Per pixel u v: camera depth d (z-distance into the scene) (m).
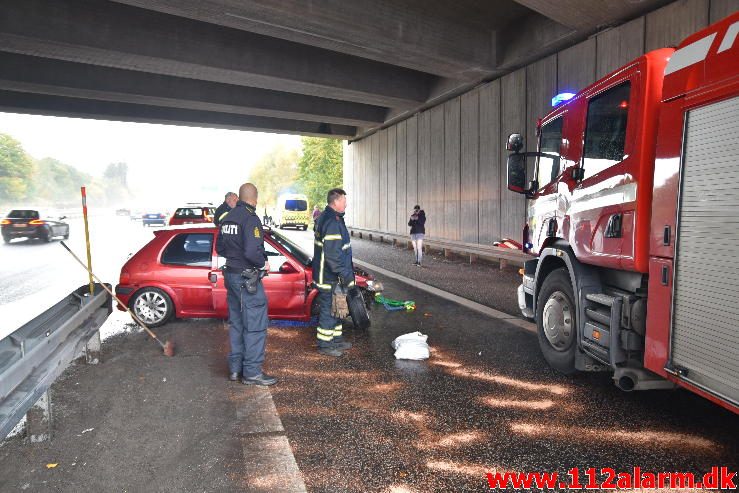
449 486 3.24
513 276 12.91
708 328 3.17
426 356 5.96
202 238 7.53
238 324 5.26
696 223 3.29
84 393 4.85
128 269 7.40
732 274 2.98
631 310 4.03
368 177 28.44
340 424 4.17
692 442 3.83
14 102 21.22
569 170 5.20
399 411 4.44
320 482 3.29
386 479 3.32
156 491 3.18
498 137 16.39
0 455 3.64
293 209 36.09
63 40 13.22
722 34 3.18
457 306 9.11
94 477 3.34
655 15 10.75
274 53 16.55
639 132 3.96
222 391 4.92
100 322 5.53
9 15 12.56
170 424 4.16
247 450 3.72
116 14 13.82
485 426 4.12
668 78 3.64
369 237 27.53
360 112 24.22
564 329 5.27
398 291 10.72
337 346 6.32
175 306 7.38
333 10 12.31
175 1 10.97
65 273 14.02
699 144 3.29
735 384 2.95
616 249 4.19
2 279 13.09
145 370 5.53
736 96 2.99
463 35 14.75
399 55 14.44
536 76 14.50
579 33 12.64
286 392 4.91
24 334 3.76
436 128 20.53
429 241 19.08
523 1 10.66
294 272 7.32
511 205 15.79
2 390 2.90
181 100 20.11
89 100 22.61
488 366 5.70
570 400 4.68
